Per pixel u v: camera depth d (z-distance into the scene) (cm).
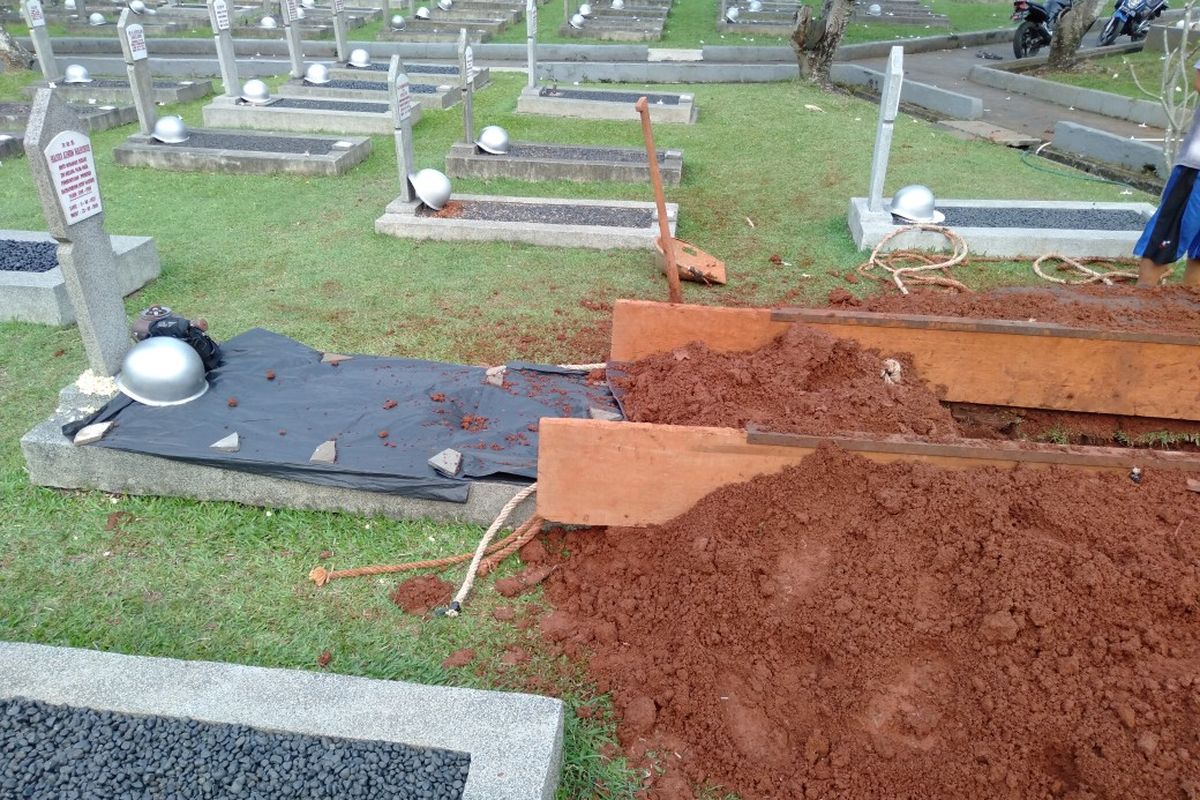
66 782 234
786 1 2206
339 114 1038
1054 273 652
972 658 274
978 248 677
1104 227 700
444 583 344
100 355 418
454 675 302
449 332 554
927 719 267
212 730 246
